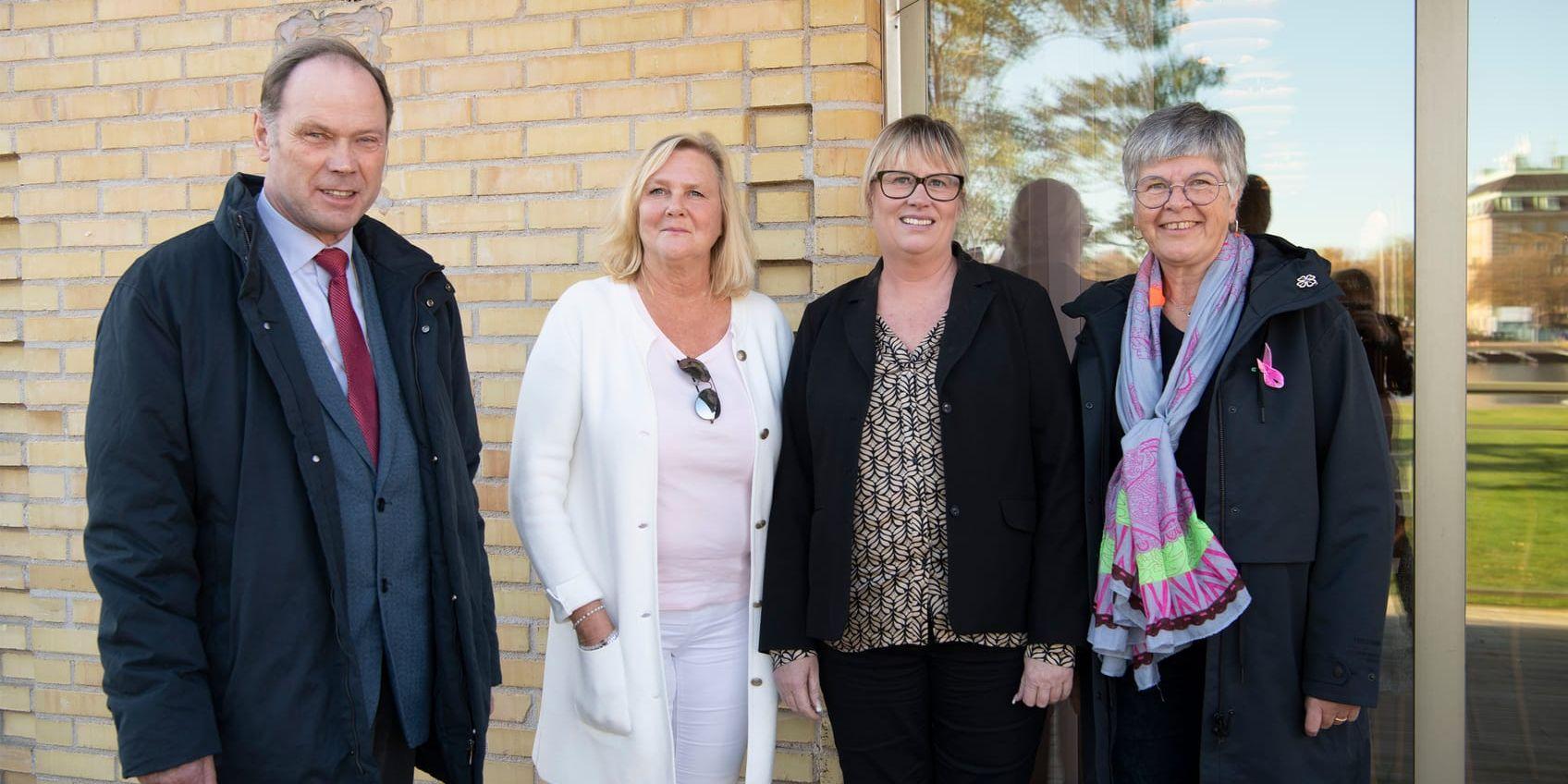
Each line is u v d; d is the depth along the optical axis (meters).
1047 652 2.30
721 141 3.02
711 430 2.44
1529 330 2.77
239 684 1.85
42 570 3.53
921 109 3.09
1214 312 2.18
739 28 3.00
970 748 2.36
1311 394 2.10
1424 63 2.80
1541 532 2.75
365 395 2.07
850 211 2.92
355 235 2.20
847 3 2.92
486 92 3.22
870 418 2.35
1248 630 2.08
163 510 1.82
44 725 3.55
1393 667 2.83
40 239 3.55
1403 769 2.83
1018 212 3.13
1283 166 2.94
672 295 2.53
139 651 1.77
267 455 1.89
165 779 1.79
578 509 2.50
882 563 2.32
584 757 2.49
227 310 1.91
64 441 3.52
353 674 1.94
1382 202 2.87
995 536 2.29
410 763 2.19
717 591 2.50
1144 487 2.12
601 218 3.13
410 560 2.09
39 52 3.53
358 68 2.04
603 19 3.12
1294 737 2.08
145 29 3.44
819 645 2.47
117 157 3.47
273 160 2.03
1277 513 2.07
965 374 2.31
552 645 2.55
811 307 2.54
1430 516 2.81
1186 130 2.19
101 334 1.89
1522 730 2.78
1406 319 2.85
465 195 3.25
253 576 1.86
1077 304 2.43
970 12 3.09
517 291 3.22
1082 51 3.08
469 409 2.37
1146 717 2.29
